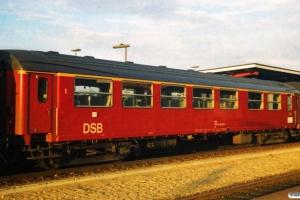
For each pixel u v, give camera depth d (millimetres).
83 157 11984
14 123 10172
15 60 10273
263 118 19016
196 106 15320
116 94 12336
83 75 11398
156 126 13633
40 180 9781
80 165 12906
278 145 19734
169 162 13195
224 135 18359
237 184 9523
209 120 15820
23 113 10086
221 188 8922
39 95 10461
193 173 10969
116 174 10273
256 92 18641
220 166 12359
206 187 9117
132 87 12898
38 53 10992
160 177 10250
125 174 10391
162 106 13914
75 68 11297
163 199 7766
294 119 21453
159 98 13781
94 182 9461
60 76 10859
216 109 16203
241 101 17641
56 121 10742
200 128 15391
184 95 14828
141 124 13109
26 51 10812
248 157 14578
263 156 15172
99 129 11797
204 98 15719
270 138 20594
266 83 20188
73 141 11359
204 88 15641
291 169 12234
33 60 10461
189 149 18016
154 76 13664
